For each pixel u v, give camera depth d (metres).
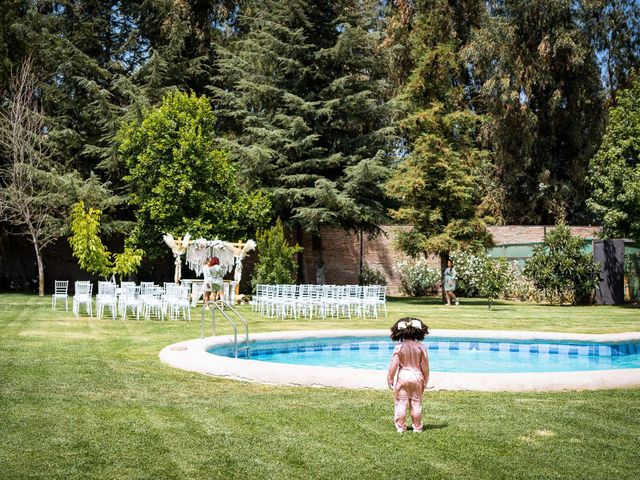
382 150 28.95
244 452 5.37
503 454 5.36
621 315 20.89
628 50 37.47
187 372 9.35
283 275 25.62
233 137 33.62
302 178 29.52
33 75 29.95
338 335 14.42
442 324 17.36
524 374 8.50
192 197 27.55
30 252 33.06
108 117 30.39
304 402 7.38
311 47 31.38
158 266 34.06
